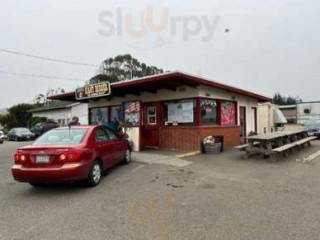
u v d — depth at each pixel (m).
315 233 4.21
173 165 9.43
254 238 4.08
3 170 9.44
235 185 6.89
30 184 7.25
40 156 6.33
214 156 11.27
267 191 6.36
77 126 7.74
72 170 6.22
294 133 12.84
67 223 4.72
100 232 4.35
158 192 6.41
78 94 15.18
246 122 17.30
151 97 14.30
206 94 13.10
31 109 45.81
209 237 4.13
